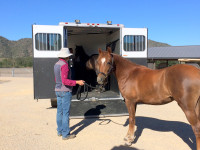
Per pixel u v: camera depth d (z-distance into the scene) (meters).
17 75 24.25
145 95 3.43
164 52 21.73
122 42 5.79
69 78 4.05
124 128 4.66
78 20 5.76
